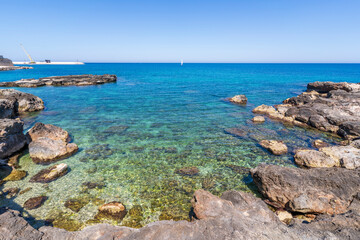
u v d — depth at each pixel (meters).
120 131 21.22
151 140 19.05
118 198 11.09
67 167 13.78
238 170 14.16
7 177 12.55
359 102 26.94
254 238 6.62
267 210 8.85
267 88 52.53
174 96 41.25
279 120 25.52
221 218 7.80
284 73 110.00
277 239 6.64
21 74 88.69
